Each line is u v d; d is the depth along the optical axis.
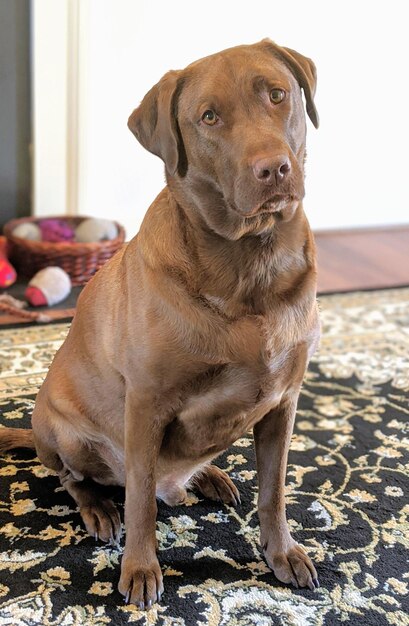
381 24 4.01
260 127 1.46
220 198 1.53
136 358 1.62
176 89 1.55
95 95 3.60
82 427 1.89
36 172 3.66
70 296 3.20
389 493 2.09
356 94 4.10
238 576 1.77
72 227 3.57
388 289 3.47
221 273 1.57
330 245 4.06
